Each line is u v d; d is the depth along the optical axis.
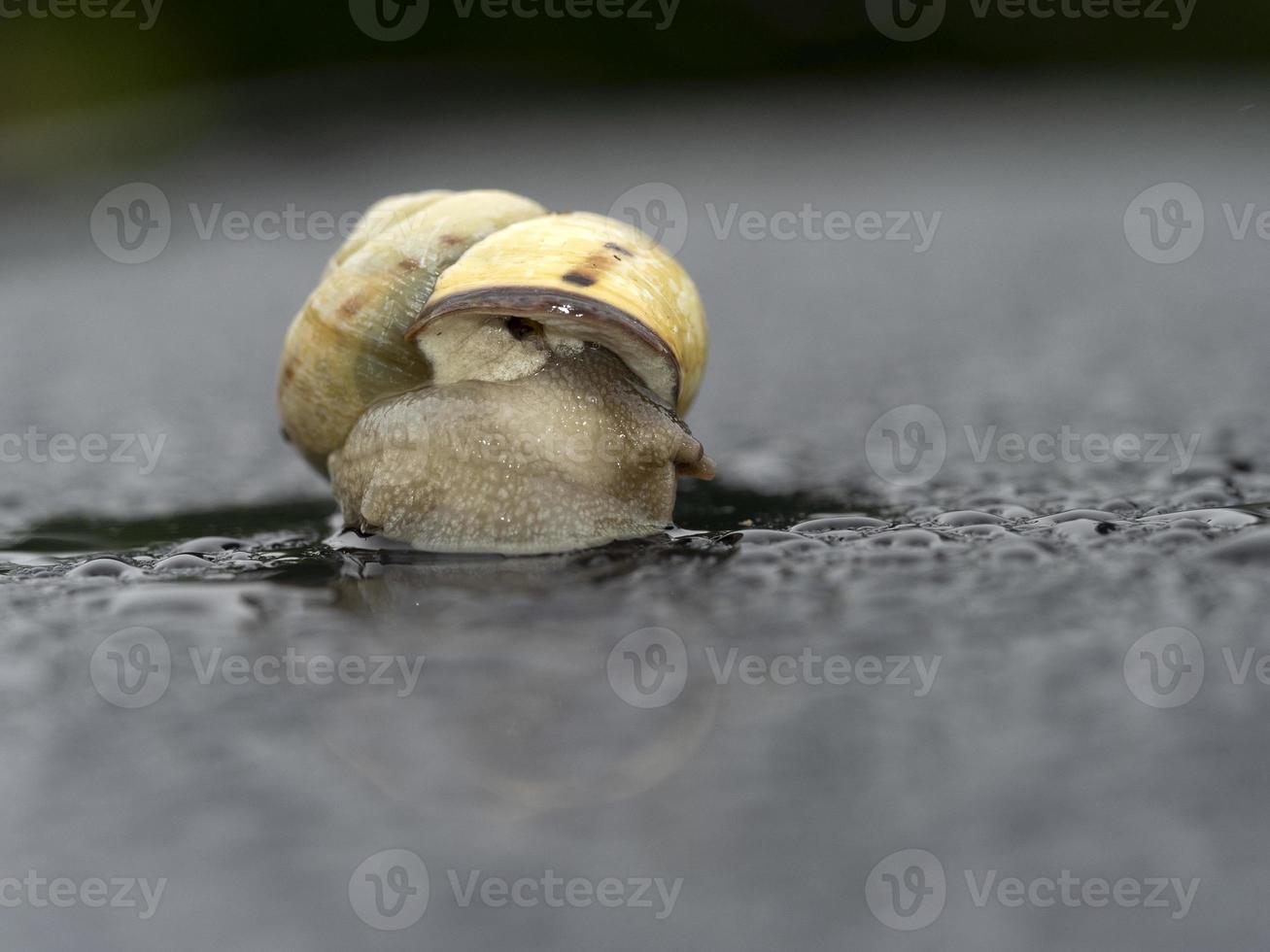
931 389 0.21
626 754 0.13
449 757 0.13
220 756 0.13
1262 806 0.13
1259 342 0.22
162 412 0.21
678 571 0.15
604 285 0.16
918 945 0.12
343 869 0.13
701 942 0.12
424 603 0.15
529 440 0.16
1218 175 0.39
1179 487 0.17
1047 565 0.15
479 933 0.12
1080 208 0.38
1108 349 0.22
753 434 0.19
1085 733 0.13
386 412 0.16
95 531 0.17
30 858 0.13
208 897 0.12
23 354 0.26
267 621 0.15
